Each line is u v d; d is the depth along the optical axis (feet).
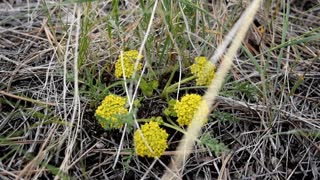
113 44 1.12
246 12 0.94
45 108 1.05
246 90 1.03
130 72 1.00
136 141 0.88
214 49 1.11
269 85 1.09
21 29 1.29
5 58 1.15
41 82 1.11
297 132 1.01
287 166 0.99
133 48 1.12
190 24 1.13
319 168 0.99
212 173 0.97
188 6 1.08
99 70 1.08
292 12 1.37
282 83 1.14
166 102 1.05
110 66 1.11
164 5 1.04
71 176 0.94
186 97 0.92
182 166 0.94
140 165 0.96
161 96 1.05
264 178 0.97
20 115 1.04
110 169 0.96
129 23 1.23
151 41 1.05
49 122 0.98
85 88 1.07
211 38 1.13
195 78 1.06
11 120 1.03
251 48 1.20
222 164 0.97
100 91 1.06
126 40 1.13
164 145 0.89
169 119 0.98
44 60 1.18
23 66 1.14
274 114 1.05
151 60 1.10
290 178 0.98
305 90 1.14
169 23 1.05
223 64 0.94
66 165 0.91
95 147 0.99
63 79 1.09
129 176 0.95
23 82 1.12
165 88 1.02
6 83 1.10
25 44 1.23
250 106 1.06
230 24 1.15
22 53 1.20
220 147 0.88
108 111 0.92
